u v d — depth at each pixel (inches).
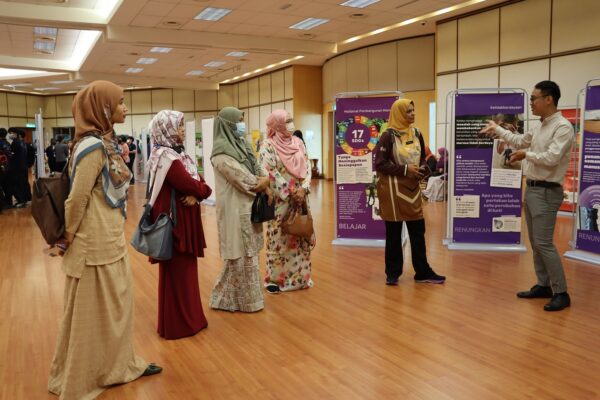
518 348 112.1
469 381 96.8
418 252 165.5
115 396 93.0
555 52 350.3
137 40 453.7
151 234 112.0
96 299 90.1
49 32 494.9
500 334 120.6
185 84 793.6
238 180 132.4
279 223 157.6
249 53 569.0
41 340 122.1
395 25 462.3
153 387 96.9
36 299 155.6
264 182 135.5
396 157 157.8
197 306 126.2
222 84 846.5
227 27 459.5
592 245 191.8
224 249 138.3
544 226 138.3
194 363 108.0
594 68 328.5
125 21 430.6
